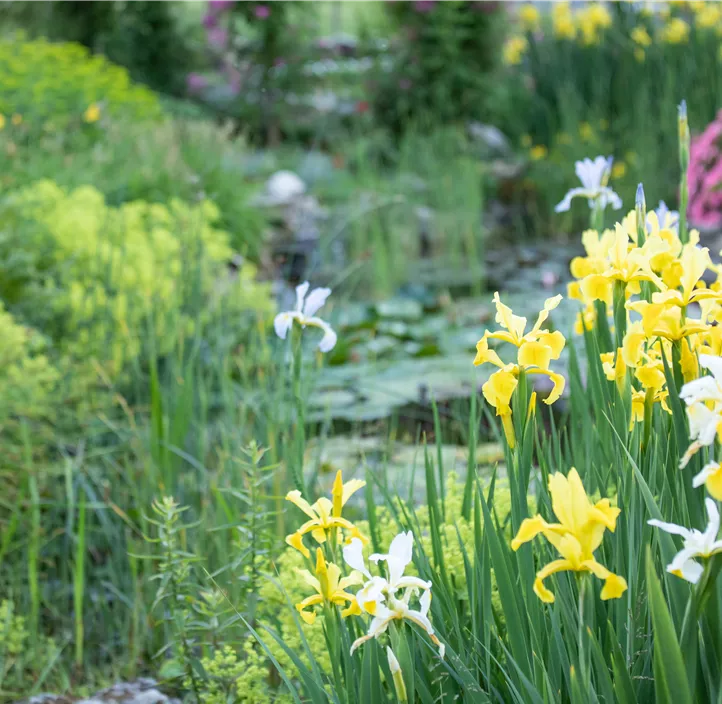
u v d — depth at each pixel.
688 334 1.21
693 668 1.07
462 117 11.59
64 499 2.95
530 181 10.00
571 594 1.28
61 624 2.65
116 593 2.59
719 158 7.13
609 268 1.43
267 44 11.42
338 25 16.94
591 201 2.19
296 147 11.26
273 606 1.97
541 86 10.86
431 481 1.70
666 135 8.84
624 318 1.38
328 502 1.32
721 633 1.12
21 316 3.61
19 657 2.38
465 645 1.48
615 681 1.13
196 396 3.26
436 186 9.11
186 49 13.61
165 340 3.50
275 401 2.91
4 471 2.87
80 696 2.27
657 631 1.03
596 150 9.47
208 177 6.92
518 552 1.27
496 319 1.31
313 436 3.50
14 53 9.31
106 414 3.30
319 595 1.29
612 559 1.36
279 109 11.56
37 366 3.07
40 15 12.98
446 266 7.81
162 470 2.80
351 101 12.58
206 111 12.55
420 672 1.43
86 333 3.59
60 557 2.89
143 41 13.34
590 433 1.77
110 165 6.72
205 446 3.12
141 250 4.04
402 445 3.48
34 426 3.17
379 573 1.64
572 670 1.09
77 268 4.02
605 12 10.41
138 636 2.51
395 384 4.39
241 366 3.33
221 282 4.34
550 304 1.30
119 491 2.93
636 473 1.17
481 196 9.22
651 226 1.51
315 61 11.94
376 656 1.29
